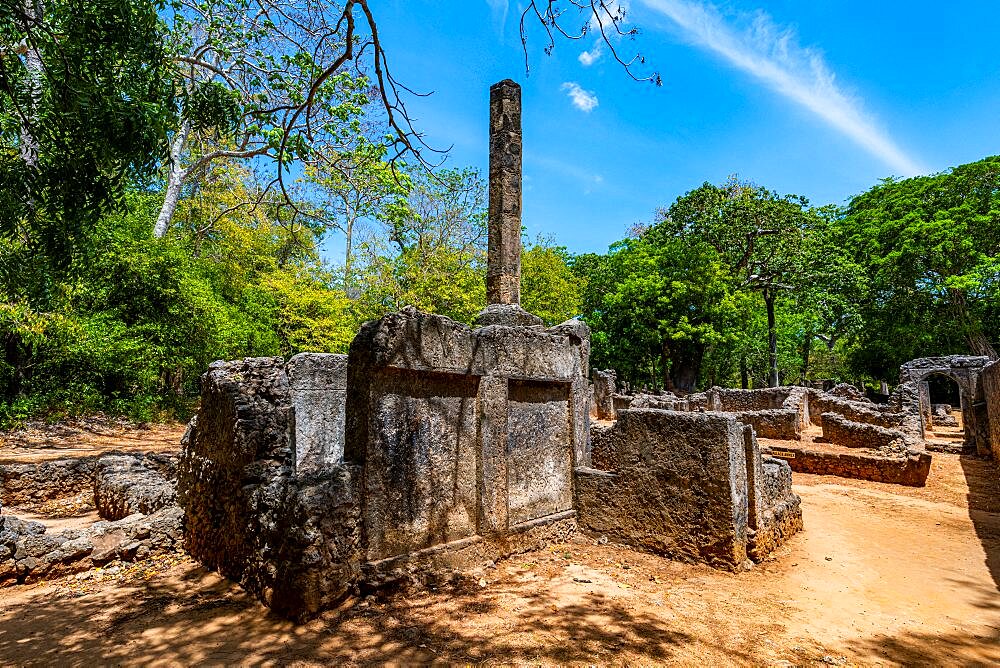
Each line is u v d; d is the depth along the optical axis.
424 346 5.41
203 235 21.84
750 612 4.81
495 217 7.73
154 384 18.61
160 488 7.38
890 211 33.34
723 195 32.09
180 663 3.69
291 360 8.03
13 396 14.30
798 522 7.64
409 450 5.32
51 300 12.80
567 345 7.34
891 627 4.61
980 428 14.61
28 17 5.30
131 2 5.52
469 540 5.75
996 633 4.52
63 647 3.91
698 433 6.09
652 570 5.87
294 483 4.67
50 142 5.55
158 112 5.43
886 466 11.38
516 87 7.96
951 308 31.09
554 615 4.62
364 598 4.78
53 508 8.70
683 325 29.47
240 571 5.18
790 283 31.94
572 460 7.23
